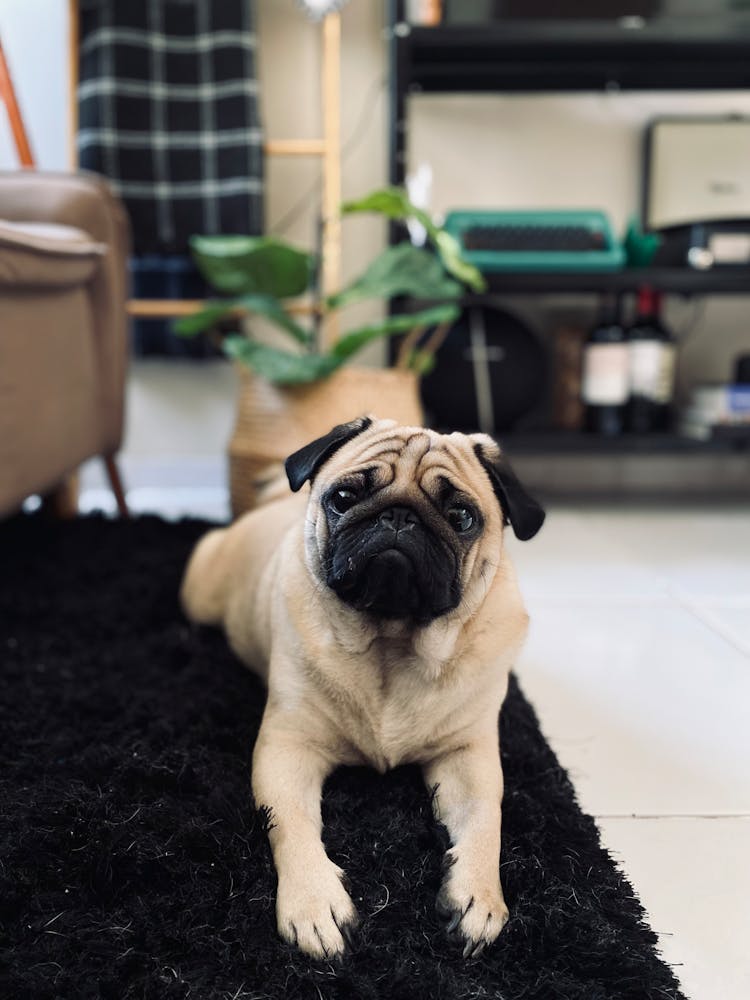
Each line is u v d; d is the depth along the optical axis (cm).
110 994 63
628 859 85
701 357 265
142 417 260
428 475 88
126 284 195
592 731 111
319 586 91
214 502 252
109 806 83
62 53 239
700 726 112
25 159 197
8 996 62
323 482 94
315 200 251
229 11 225
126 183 226
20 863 76
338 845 80
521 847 82
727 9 221
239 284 200
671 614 155
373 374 196
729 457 275
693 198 249
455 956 69
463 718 90
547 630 147
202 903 72
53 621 143
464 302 232
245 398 203
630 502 261
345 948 68
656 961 69
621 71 241
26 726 105
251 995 63
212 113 227
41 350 148
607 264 224
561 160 253
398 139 221
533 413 267
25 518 210
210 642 134
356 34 245
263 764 88
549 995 64
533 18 222
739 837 88
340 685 89
